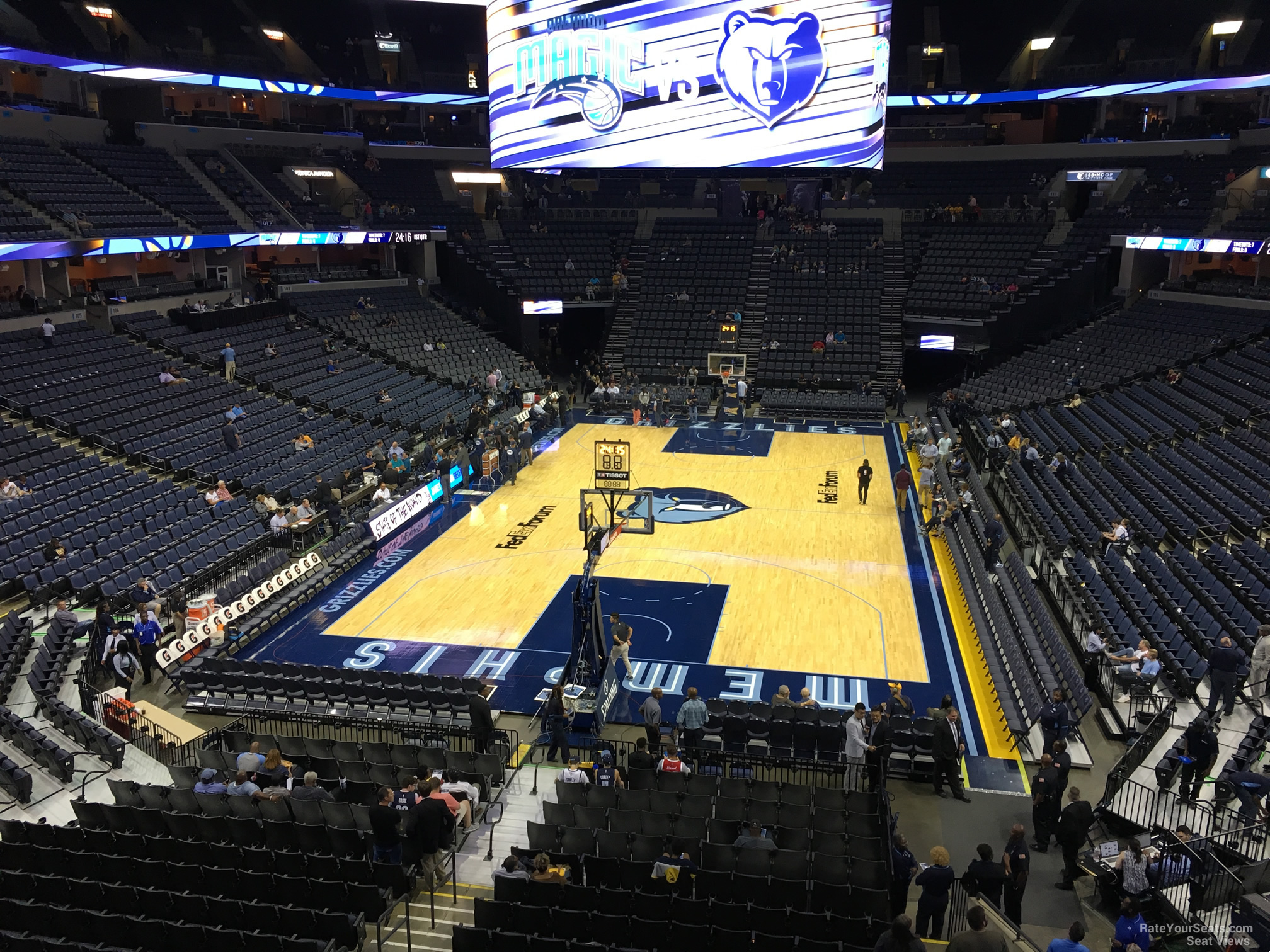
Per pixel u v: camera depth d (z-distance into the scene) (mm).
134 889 10672
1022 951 10398
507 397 42000
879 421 42625
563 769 15875
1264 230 40781
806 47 38969
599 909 11078
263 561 23859
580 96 40906
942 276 48531
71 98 46156
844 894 11102
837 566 25906
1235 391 32031
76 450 26844
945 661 20438
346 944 10328
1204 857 12062
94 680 18375
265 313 41312
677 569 25703
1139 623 19312
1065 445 32125
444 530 29094
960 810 15219
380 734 17578
